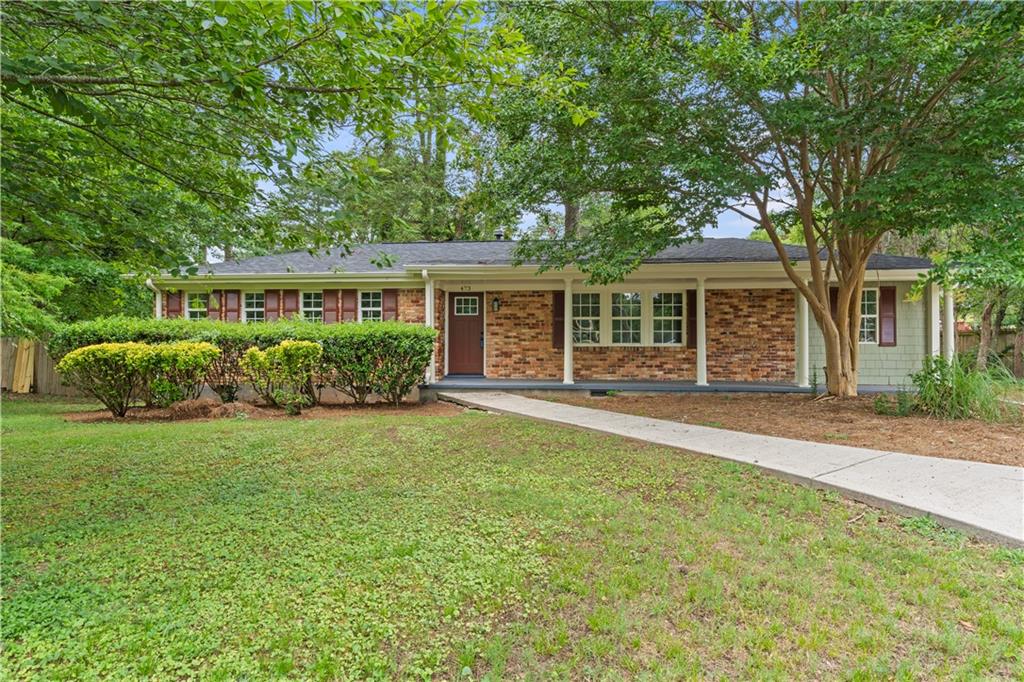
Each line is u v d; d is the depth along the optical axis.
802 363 10.62
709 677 2.09
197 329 9.76
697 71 6.57
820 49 6.45
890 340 10.95
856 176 7.75
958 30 5.79
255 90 3.10
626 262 8.38
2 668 2.12
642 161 7.44
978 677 2.07
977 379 7.06
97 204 4.25
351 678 2.09
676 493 4.32
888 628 2.40
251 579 2.89
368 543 3.37
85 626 2.42
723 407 8.57
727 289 11.41
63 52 3.42
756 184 7.07
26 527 3.64
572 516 3.82
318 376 9.55
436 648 2.29
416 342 9.59
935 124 6.91
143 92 3.38
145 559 3.13
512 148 7.73
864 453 5.35
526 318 11.93
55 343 9.44
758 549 3.22
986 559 3.07
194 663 2.17
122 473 4.99
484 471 5.03
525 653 2.25
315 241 4.32
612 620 2.47
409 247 13.65
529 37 7.16
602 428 6.90
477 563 3.08
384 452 5.82
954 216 6.44
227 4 2.65
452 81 3.44
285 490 4.48
